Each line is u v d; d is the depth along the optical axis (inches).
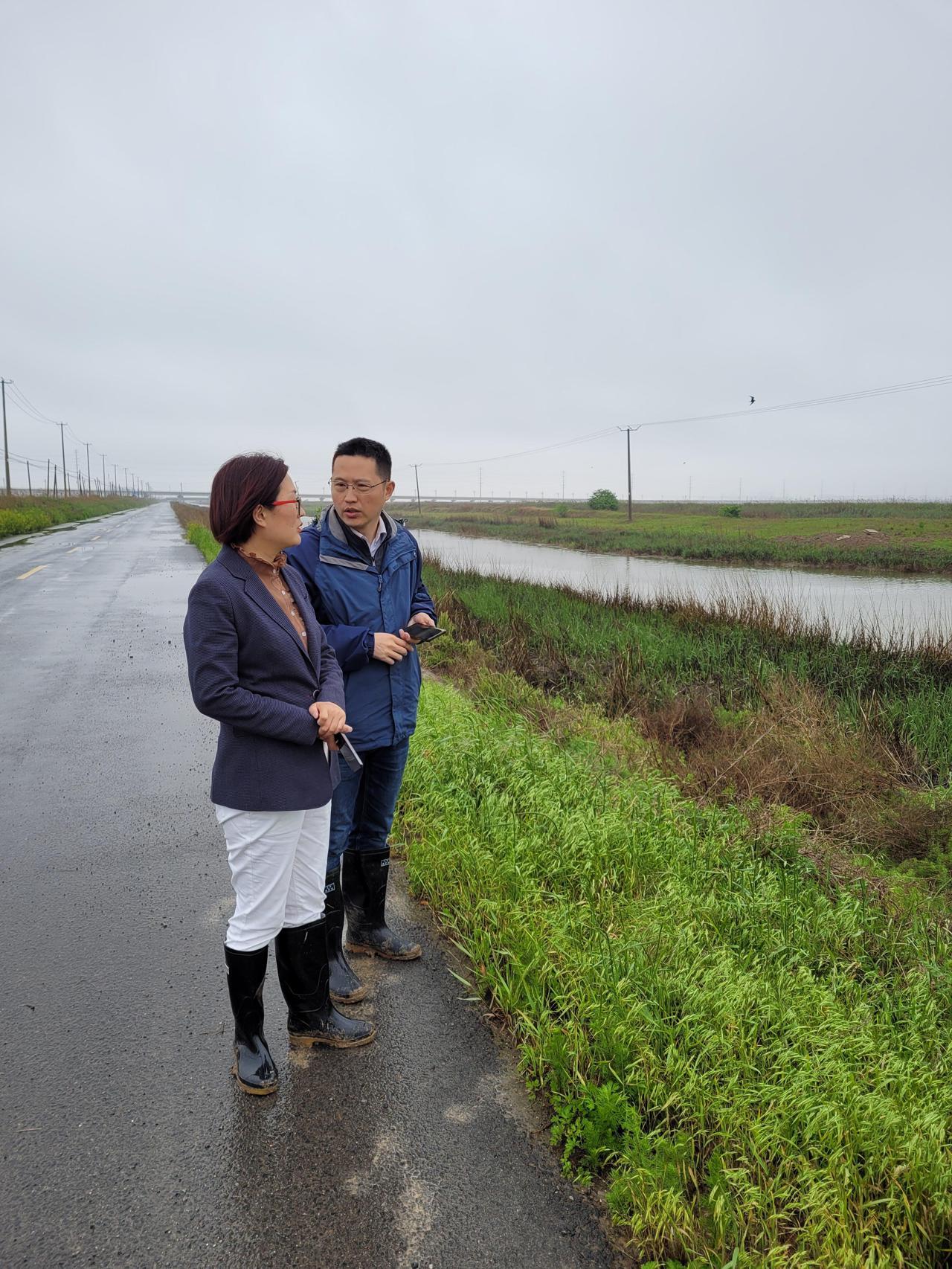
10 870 152.8
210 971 119.0
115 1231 74.3
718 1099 86.1
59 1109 90.1
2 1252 71.6
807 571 1095.6
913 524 1748.3
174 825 176.7
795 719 251.6
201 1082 95.1
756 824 167.8
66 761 221.3
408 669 114.3
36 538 1316.4
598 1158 83.3
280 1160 83.5
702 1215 75.2
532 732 222.8
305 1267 71.2
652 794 175.0
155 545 1149.7
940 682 318.3
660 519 2508.6
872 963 121.3
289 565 108.0
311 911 98.5
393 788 118.9
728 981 104.5
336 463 106.3
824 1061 91.0
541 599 538.6
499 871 136.5
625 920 124.3
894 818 184.5
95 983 115.6
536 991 106.1
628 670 314.2
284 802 88.3
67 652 377.4
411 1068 98.7
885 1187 78.0
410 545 116.0
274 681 88.0
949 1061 94.7
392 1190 80.0
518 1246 74.1
